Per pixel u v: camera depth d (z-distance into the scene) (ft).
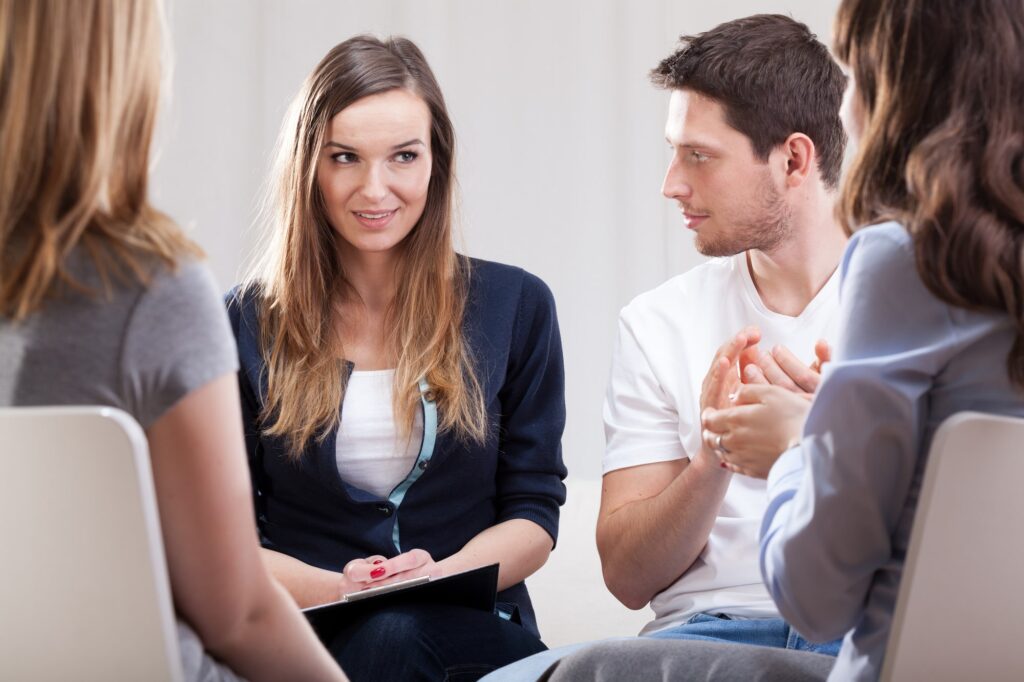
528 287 10.81
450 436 10.14
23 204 5.22
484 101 23.29
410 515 10.14
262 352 10.35
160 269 5.26
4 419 4.87
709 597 9.09
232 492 5.46
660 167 23.26
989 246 5.39
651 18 23.13
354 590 9.43
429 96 10.22
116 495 4.96
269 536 10.32
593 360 23.45
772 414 6.47
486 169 23.36
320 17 22.98
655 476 9.67
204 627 5.73
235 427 5.47
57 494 4.98
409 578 9.53
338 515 10.05
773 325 9.53
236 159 23.04
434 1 23.00
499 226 23.41
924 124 5.77
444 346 10.27
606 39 23.20
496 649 8.83
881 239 5.65
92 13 5.23
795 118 9.31
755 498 9.21
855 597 5.74
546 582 16.29
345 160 9.98
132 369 5.22
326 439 9.94
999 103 5.57
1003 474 5.16
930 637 5.39
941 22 5.70
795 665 6.48
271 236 11.07
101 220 5.29
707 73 9.41
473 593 9.00
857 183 5.97
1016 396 5.51
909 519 5.66
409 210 10.09
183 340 5.26
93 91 5.23
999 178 5.46
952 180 5.46
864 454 5.50
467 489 10.32
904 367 5.47
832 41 6.27
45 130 5.19
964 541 5.24
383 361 10.42
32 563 5.10
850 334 5.68
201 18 22.82
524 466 10.56
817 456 5.59
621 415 9.84
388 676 8.57
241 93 23.00
